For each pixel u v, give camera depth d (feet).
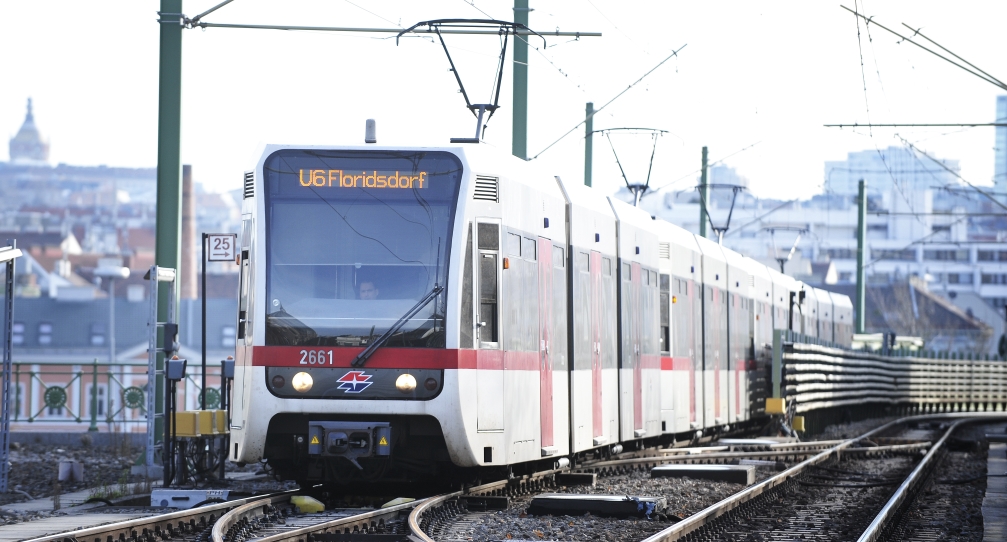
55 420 195.21
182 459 117.70
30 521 89.71
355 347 94.99
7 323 119.34
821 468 154.40
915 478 132.05
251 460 96.17
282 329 95.35
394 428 96.22
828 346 280.31
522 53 166.71
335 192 96.94
